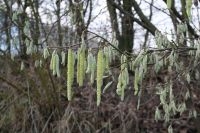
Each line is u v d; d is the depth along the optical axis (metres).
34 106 1.27
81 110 1.29
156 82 1.17
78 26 1.07
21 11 1.05
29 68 1.28
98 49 0.51
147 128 1.29
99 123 1.29
